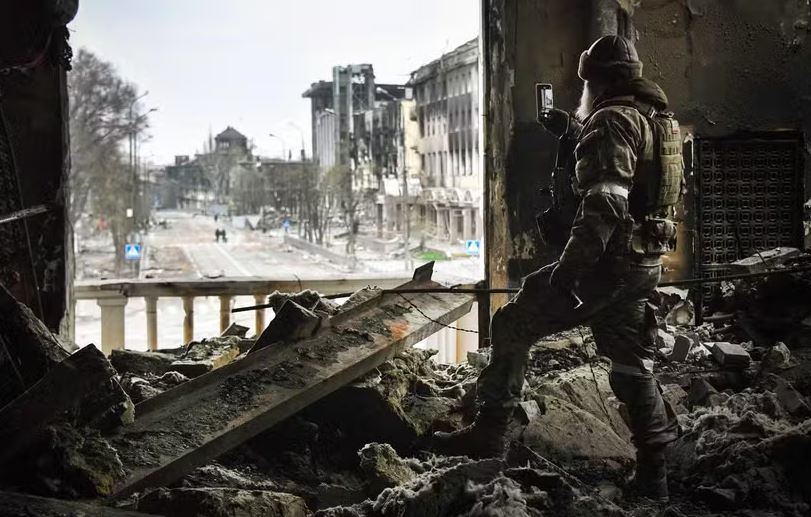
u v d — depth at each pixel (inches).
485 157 279.6
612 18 270.4
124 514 125.4
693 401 205.0
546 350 238.5
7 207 226.2
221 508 134.1
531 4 271.7
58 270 238.2
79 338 786.8
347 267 1467.8
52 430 138.9
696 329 264.1
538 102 167.2
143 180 2662.4
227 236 2773.1
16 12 227.8
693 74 281.4
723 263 284.2
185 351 240.5
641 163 150.2
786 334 236.8
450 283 276.5
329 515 139.3
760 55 283.1
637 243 151.5
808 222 285.0
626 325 157.5
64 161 238.4
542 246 275.1
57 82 234.8
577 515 134.9
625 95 153.0
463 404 193.0
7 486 135.9
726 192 284.8
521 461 165.8
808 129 284.7
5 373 164.1
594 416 191.3
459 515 134.7
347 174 2001.7
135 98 1593.3
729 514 150.8
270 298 218.1
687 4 278.8
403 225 1595.7
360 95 2098.9
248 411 160.2
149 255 2037.4
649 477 157.9
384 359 190.4
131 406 155.7
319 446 182.2
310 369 176.2
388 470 156.5
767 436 171.0
